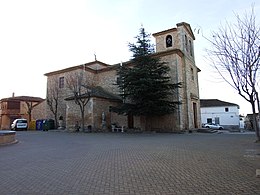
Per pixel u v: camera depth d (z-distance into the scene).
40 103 34.53
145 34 24.03
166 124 24.05
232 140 13.73
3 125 43.12
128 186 4.86
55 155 9.21
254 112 12.48
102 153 9.41
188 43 29.00
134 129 24.84
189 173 5.79
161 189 4.60
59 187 4.95
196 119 28.06
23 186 5.10
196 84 29.92
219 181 5.05
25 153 9.90
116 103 27.70
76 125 25.78
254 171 5.87
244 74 11.68
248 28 11.33
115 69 28.44
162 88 22.47
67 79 31.00
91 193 4.49
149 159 7.73
